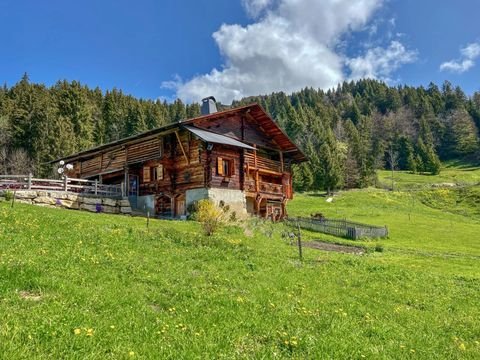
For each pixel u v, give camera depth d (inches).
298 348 305.7
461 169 5595.5
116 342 268.1
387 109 7854.3
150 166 1556.3
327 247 1222.3
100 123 4158.5
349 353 307.9
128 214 1424.7
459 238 1830.7
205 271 559.2
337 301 497.0
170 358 257.6
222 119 1541.6
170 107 5880.9
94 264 495.5
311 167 3969.0
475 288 732.0
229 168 1487.5
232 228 1065.5
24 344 243.6
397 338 374.9
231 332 320.5
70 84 3890.3
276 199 1747.0
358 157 4557.1
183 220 1229.7
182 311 362.9
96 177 1774.1
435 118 6948.8
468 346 386.9
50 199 1240.2
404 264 994.1
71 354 240.2
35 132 3216.0
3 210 769.6
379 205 3184.1
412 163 5364.2
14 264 413.7
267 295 469.7
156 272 514.3
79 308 325.7
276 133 1736.0
